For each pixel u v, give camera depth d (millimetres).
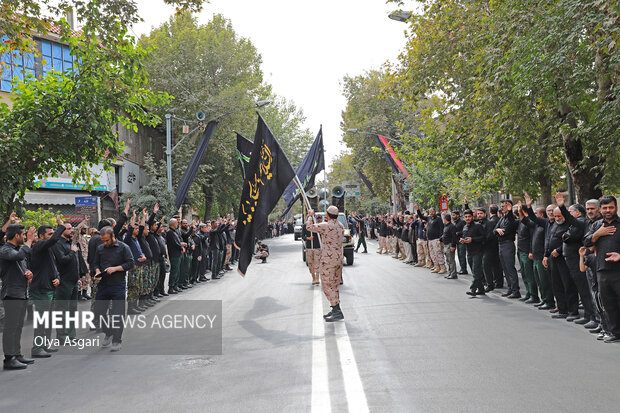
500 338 7250
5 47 11500
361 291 12602
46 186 24594
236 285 15062
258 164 10812
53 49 23844
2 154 10008
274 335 7824
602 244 7082
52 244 7590
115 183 29984
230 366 6168
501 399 4695
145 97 11820
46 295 7516
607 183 12344
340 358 6316
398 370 5719
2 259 6695
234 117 36875
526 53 11812
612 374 5461
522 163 16141
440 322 8484
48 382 5891
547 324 8281
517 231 10953
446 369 5715
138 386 5547
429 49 18531
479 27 16531
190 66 38062
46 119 10453
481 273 11539
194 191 34750
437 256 16688
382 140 34250
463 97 18016
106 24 10938
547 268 9188
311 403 4723
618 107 10930
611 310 7055
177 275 13852
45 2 11117
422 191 29188
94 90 10703
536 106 13992
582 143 14117
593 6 10336
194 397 5059
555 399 4680
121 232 10266
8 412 4883
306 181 20812
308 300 11398
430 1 18266
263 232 10844
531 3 12133
